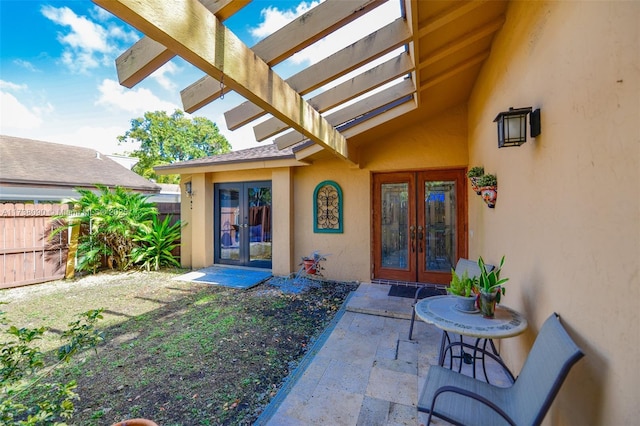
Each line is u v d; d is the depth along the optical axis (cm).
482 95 369
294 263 622
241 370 277
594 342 123
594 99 124
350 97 319
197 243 725
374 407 218
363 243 560
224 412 220
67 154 1149
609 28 113
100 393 246
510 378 239
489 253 335
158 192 1191
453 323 198
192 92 232
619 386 106
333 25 196
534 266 196
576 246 140
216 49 155
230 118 311
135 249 706
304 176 612
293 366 283
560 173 157
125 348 324
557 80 160
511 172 248
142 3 112
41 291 552
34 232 612
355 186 564
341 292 516
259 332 361
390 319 391
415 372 265
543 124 180
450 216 521
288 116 245
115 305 468
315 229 597
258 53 213
